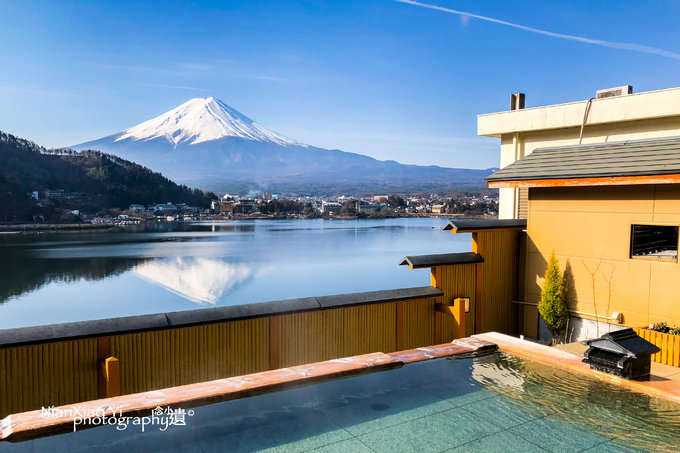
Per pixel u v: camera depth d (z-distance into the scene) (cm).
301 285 5734
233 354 653
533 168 985
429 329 882
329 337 748
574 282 936
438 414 423
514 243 1050
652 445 364
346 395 463
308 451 350
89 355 550
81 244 12138
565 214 951
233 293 5497
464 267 952
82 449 340
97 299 5538
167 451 342
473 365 557
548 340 998
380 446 360
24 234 15750
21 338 502
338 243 11531
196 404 411
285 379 463
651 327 782
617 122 1295
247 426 389
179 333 609
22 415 362
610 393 472
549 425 402
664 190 789
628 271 846
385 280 5953
